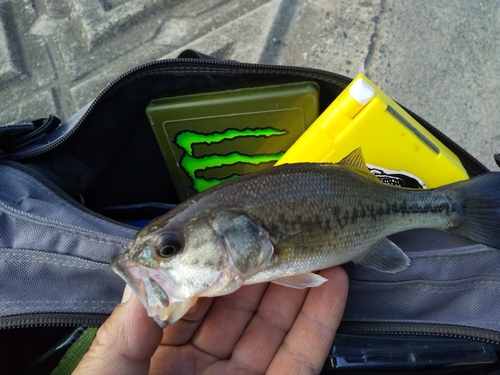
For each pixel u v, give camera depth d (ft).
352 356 0.75
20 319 0.60
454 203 0.73
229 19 1.31
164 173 0.96
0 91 1.28
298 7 1.31
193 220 0.60
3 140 0.76
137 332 0.57
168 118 0.83
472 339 0.65
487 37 1.27
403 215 0.71
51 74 1.29
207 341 0.69
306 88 0.79
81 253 0.64
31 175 0.71
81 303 0.63
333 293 0.68
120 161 0.91
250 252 0.60
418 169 0.76
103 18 1.32
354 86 0.71
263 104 0.80
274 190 0.63
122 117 0.83
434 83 1.22
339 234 0.66
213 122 0.83
